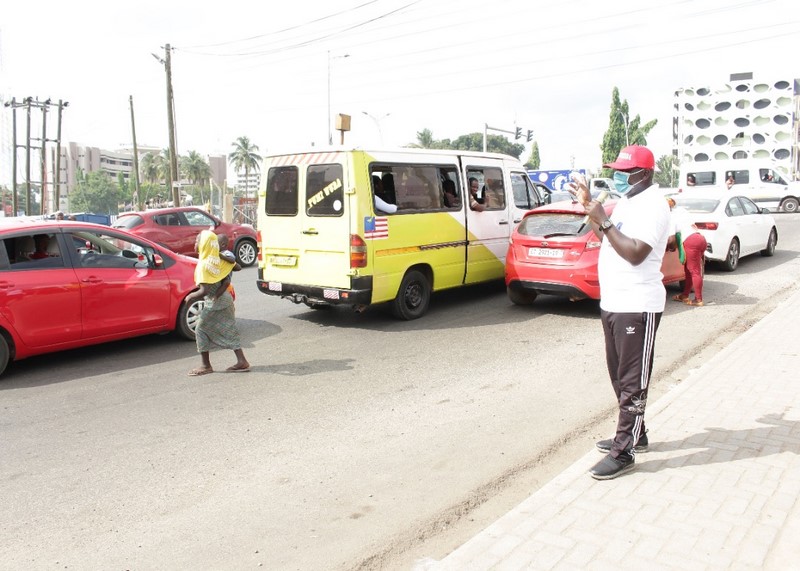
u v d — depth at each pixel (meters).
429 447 4.87
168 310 8.09
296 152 8.95
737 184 29.19
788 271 12.92
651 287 3.97
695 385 5.80
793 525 3.41
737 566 3.07
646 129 78.75
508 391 6.12
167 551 3.56
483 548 3.29
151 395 6.23
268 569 3.37
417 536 3.66
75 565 3.45
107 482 4.41
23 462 4.77
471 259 10.16
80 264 7.36
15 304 6.81
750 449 4.39
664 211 3.87
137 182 47.31
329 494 4.17
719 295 10.67
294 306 10.68
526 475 4.41
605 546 3.27
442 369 6.87
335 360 7.31
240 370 6.95
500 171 10.81
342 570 3.36
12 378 6.89
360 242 8.43
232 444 5.00
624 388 4.07
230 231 17.00
